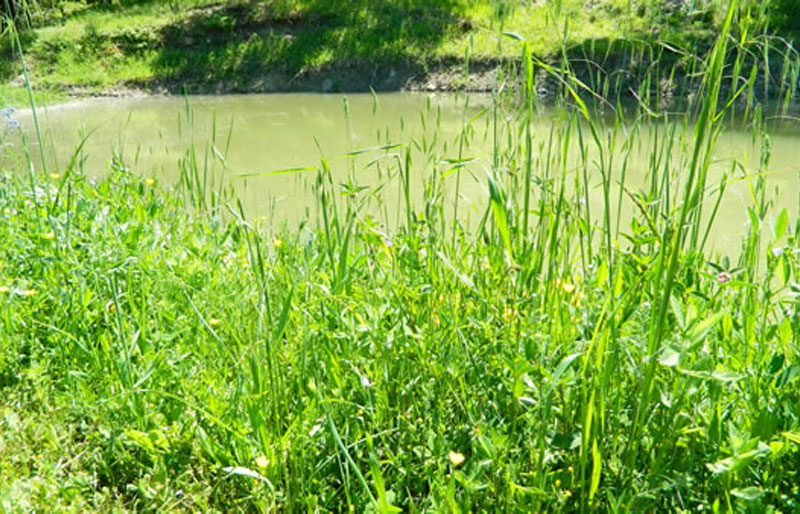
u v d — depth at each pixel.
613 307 2.45
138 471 2.60
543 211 2.79
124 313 3.42
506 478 2.16
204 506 2.41
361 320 2.64
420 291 2.88
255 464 2.46
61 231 3.95
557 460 2.36
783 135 9.06
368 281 3.26
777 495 2.15
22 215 4.29
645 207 2.68
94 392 2.97
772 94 10.66
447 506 2.04
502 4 3.09
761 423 2.11
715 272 3.06
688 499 2.20
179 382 2.85
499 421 2.45
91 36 15.61
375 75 14.13
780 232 2.41
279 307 3.05
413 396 2.65
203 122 11.60
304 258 3.47
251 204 6.82
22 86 14.48
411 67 13.95
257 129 10.94
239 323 3.10
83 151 9.52
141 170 8.40
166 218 4.85
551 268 2.69
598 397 2.24
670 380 2.28
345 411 2.60
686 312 2.25
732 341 2.58
